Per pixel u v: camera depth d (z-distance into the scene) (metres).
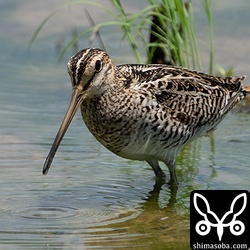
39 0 20.36
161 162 14.95
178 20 17.42
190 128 13.56
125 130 12.94
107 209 12.58
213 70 17.88
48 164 12.09
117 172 14.10
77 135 15.61
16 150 14.79
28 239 11.30
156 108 12.97
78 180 13.66
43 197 12.95
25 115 16.44
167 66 13.76
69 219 12.10
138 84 12.99
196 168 14.30
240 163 14.48
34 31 19.78
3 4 20.38
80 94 12.42
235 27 19.42
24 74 18.44
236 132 16.00
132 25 16.94
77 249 10.98
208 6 17.11
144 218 12.23
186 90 13.44
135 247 11.11
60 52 19.19
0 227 11.73
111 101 12.78
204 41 18.77
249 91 14.52
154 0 17.62
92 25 19.45
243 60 18.33
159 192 13.38
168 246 11.19
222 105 14.05
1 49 19.34
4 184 13.38
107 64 12.66
